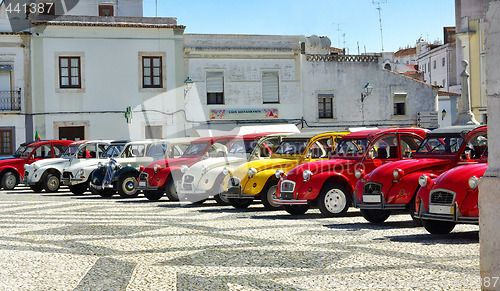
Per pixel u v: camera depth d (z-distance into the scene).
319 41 43.84
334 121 36.94
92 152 21.08
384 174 11.23
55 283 6.71
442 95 48.41
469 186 8.98
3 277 7.04
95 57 34.00
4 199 18.83
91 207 15.71
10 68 32.88
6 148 33.12
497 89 4.94
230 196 14.58
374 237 9.64
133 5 39.00
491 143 5.00
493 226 4.89
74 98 33.78
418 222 10.98
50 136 33.56
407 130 13.22
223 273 7.11
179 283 6.64
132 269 7.44
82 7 37.38
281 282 6.57
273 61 35.97
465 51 46.19
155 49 34.62
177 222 12.11
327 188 12.78
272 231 10.55
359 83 37.38
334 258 7.87
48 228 11.52
